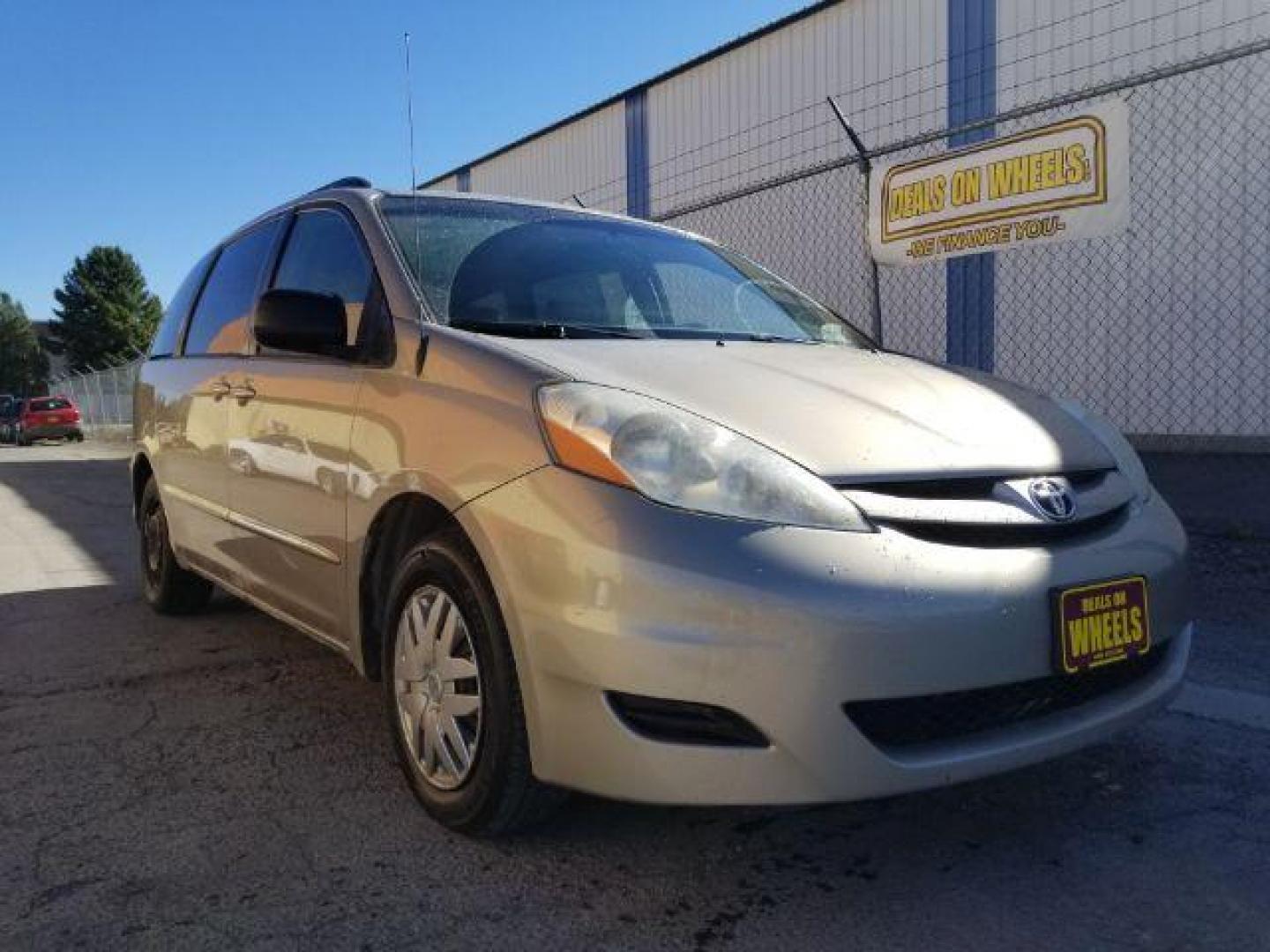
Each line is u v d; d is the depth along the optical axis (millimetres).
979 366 11141
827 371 2934
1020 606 2293
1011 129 10602
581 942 2195
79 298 67125
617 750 2217
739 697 2127
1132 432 10055
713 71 14008
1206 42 9406
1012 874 2480
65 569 6566
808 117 12797
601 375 2570
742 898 2375
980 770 2275
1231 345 9406
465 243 3414
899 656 2160
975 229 6605
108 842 2650
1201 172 9484
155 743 3357
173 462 4609
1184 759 3156
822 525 2221
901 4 11719
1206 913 2301
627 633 2166
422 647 2725
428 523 2859
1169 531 2777
